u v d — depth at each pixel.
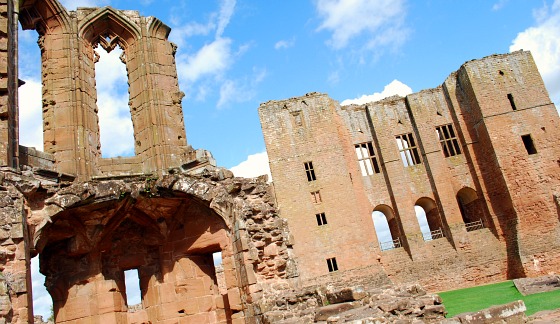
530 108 51.81
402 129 55.56
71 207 17.25
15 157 15.60
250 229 19.11
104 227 19.38
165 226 20.70
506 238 49.84
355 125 56.12
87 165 18.42
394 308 12.79
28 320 13.95
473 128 53.91
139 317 20.53
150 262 21.09
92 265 19.67
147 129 20.22
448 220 50.78
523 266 46.19
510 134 51.03
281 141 52.59
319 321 13.83
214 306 20.64
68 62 19.47
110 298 19.59
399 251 50.66
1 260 13.84
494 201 51.41
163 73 21.52
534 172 49.44
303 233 49.16
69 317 19.08
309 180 51.53
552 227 47.31
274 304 17.31
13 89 16.11
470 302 31.62
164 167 19.67
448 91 55.44
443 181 52.38
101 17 21.05
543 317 15.83
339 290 15.34
